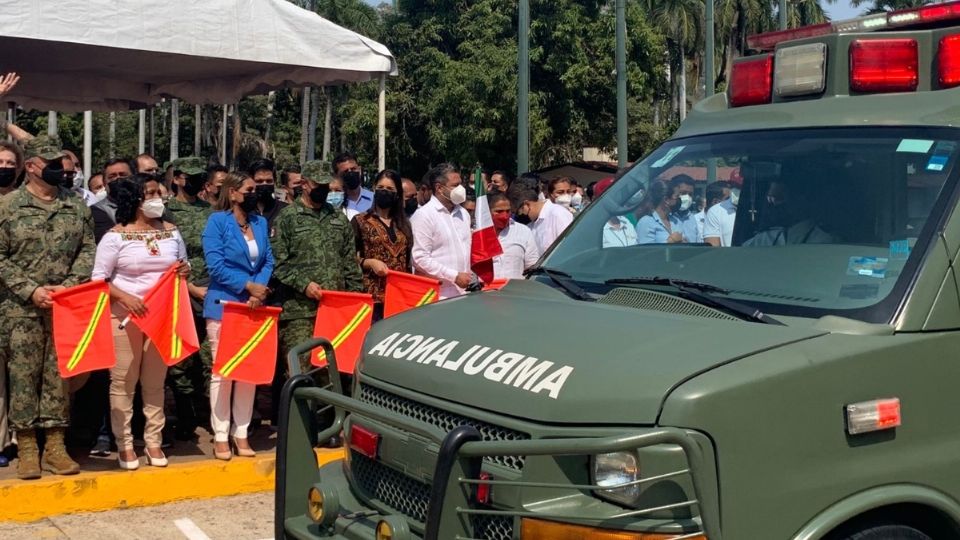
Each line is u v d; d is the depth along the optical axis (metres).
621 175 4.74
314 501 3.65
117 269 6.36
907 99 4.00
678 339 3.28
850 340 3.24
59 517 6.09
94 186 9.76
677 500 2.94
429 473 3.38
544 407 3.14
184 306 6.45
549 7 35.38
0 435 6.52
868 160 3.87
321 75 10.83
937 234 3.49
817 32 4.52
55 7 8.23
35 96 12.40
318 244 7.19
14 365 6.16
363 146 40.22
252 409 6.97
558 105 36.16
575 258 4.42
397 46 40.19
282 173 9.91
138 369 6.49
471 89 35.31
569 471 3.10
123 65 11.34
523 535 3.09
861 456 3.16
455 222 7.79
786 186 4.04
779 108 4.37
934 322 3.35
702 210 4.25
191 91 12.88
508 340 3.53
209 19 8.92
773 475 3.02
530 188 9.15
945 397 3.32
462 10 39.03
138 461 6.60
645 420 2.99
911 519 3.39
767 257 3.86
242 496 6.65
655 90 40.03
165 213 7.37
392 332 3.99
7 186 6.39
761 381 3.03
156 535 5.85
